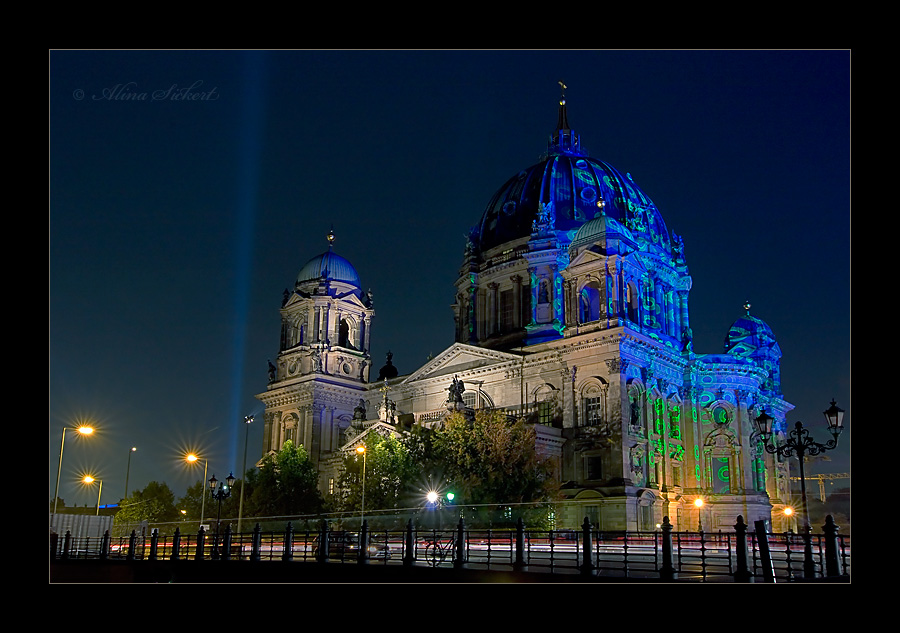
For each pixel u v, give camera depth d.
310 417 118.94
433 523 79.12
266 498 98.88
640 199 122.00
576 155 126.44
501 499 79.00
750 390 106.50
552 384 99.06
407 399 115.62
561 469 93.62
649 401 97.25
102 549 67.38
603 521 87.50
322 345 122.50
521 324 112.81
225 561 52.47
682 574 36.75
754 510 100.38
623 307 95.19
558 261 110.56
